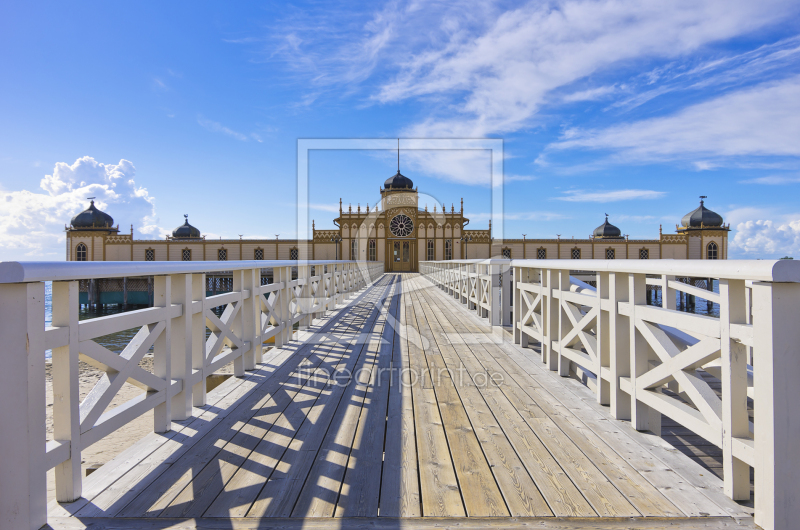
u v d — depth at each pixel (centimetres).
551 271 395
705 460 237
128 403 227
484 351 470
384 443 241
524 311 499
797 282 151
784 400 157
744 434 182
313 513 174
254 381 361
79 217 4459
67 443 180
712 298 326
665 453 227
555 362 393
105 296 4472
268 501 183
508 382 356
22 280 150
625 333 275
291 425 267
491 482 197
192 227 4969
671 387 312
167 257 4394
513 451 230
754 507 166
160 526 166
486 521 168
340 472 208
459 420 274
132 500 183
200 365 299
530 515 171
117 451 388
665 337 234
